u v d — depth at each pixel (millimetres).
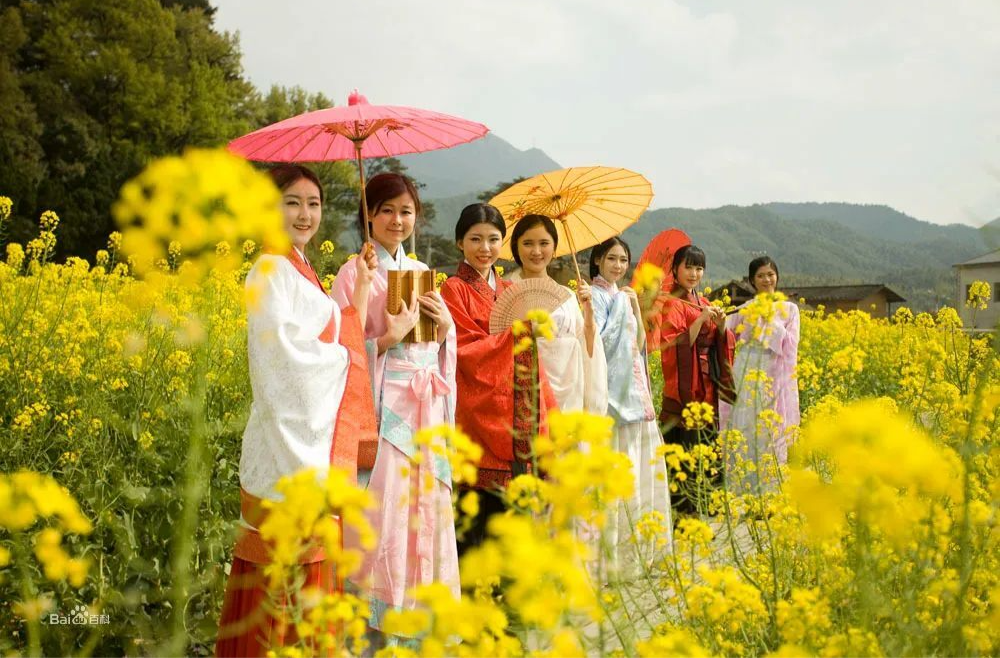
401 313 3041
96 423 3711
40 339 4441
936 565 1991
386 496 2912
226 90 32875
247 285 2170
